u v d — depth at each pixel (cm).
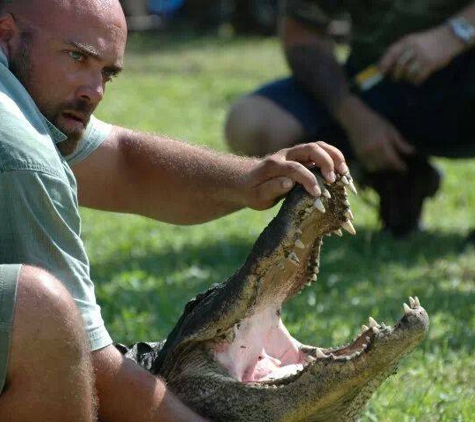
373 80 1622
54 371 677
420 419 940
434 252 1611
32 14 743
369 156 1595
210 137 2883
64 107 753
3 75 727
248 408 768
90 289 747
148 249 1730
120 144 932
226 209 918
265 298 801
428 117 1634
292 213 772
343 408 762
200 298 827
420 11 1584
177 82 4041
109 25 755
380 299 1338
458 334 1177
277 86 1684
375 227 1778
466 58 1605
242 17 5434
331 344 1138
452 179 2253
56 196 712
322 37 1634
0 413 683
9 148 695
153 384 755
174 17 5750
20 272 675
